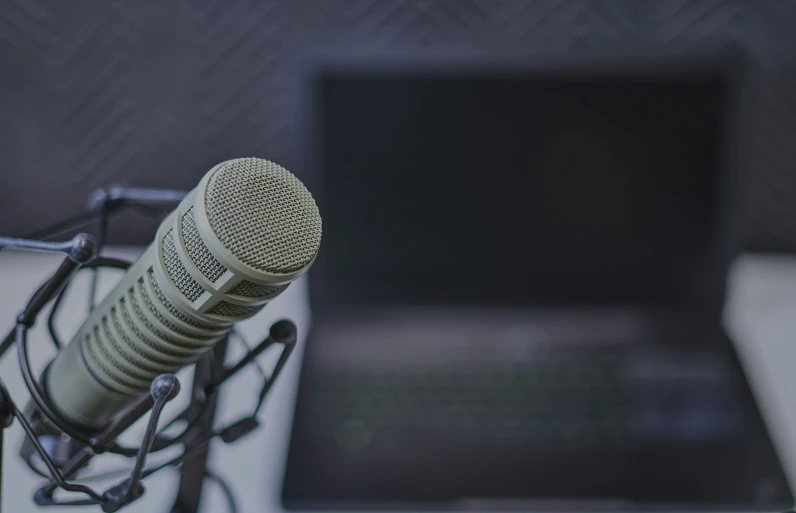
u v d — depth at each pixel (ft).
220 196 1.83
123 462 3.37
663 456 3.54
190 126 4.92
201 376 2.40
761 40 4.75
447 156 3.91
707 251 3.94
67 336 3.71
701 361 3.85
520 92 3.87
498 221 3.96
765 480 3.47
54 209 4.97
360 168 3.92
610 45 4.81
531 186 3.93
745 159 3.87
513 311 4.00
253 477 3.49
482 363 3.88
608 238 3.96
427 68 3.85
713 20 4.75
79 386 2.20
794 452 3.56
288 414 3.67
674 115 3.87
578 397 3.75
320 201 3.94
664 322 3.97
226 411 3.67
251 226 1.81
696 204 3.92
